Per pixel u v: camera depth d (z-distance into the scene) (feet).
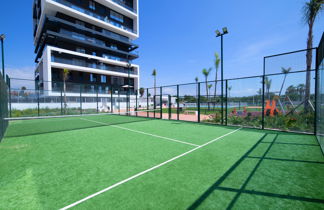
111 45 137.28
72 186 9.15
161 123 36.42
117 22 137.39
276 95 33.06
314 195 8.09
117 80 136.87
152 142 19.01
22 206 7.43
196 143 18.48
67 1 107.24
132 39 154.10
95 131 26.45
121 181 9.67
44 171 11.16
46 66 91.86
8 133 25.17
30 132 25.82
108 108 80.48
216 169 11.28
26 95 61.62
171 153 14.89
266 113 32.96
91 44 113.91
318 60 19.15
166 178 9.99
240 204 7.41
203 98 52.19
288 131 24.61
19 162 12.87
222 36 38.32
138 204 7.45
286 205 7.32
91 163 12.55
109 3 124.36
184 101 56.18
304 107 27.99
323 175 10.25
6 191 8.71
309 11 32.60
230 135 22.77
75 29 111.86
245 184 9.21
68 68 100.48
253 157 13.66
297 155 14.06
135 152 15.25
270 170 11.04
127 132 25.44
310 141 18.88
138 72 146.30
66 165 12.19
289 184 9.19
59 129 28.66
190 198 7.89
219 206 7.27
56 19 97.55
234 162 12.56
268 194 8.20
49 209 7.20
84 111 68.03
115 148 16.60
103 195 8.23
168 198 7.89
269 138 20.68
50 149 16.33
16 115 51.06
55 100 70.79
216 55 81.66
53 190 8.76
